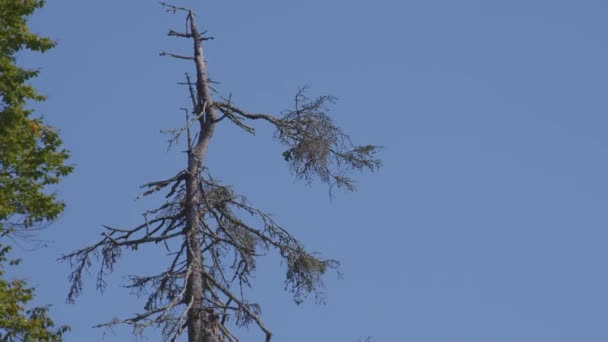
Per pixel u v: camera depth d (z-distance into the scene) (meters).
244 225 72.50
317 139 75.50
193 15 78.62
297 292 72.00
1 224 89.94
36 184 93.31
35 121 96.94
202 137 75.25
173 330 64.75
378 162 76.38
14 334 81.19
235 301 68.38
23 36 100.00
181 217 71.75
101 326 62.03
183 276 68.50
